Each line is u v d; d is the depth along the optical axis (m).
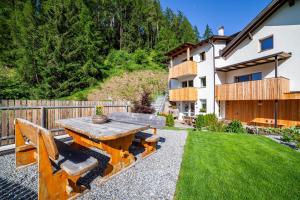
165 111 20.48
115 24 43.59
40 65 20.22
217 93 15.25
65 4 23.23
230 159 4.71
